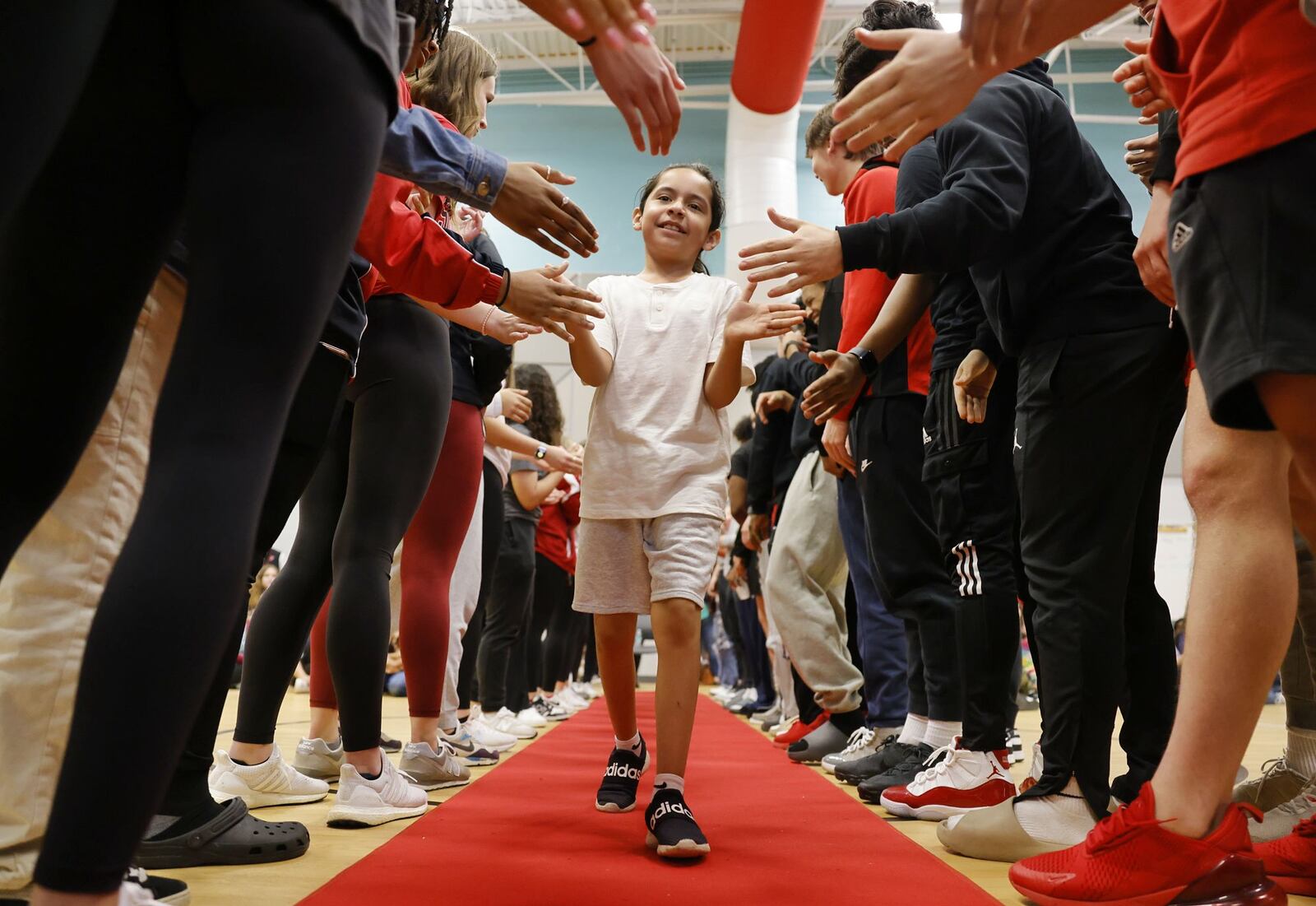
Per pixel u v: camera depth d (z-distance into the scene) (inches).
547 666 174.4
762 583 144.1
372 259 49.9
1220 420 32.9
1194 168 33.4
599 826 60.4
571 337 64.5
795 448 109.3
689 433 64.5
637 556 64.9
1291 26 31.3
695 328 67.6
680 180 73.5
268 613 63.3
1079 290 54.1
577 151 414.6
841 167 97.4
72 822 20.9
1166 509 328.8
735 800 73.5
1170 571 327.3
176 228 29.6
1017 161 55.2
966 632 64.6
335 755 76.2
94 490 38.9
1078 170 57.1
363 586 60.6
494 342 82.7
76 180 27.7
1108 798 52.0
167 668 21.7
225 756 63.5
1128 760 57.5
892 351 80.4
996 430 64.5
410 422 63.2
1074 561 52.4
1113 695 51.5
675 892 44.2
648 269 73.7
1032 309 55.9
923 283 76.5
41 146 23.0
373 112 27.9
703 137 416.2
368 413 62.9
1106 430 52.2
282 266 25.5
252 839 48.2
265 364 25.3
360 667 59.9
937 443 67.4
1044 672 53.2
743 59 261.3
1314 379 30.4
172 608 22.0
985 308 59.4
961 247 53.4
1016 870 44.3
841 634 106.2
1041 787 52.6
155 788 21.6
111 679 21.5
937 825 63.2
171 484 23.5
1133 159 58.6
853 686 100.3
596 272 401.7
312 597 64.5
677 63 421.7
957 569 65.6
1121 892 40.3
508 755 103.0
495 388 84.5
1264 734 152.4
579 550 67.0
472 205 46.8
